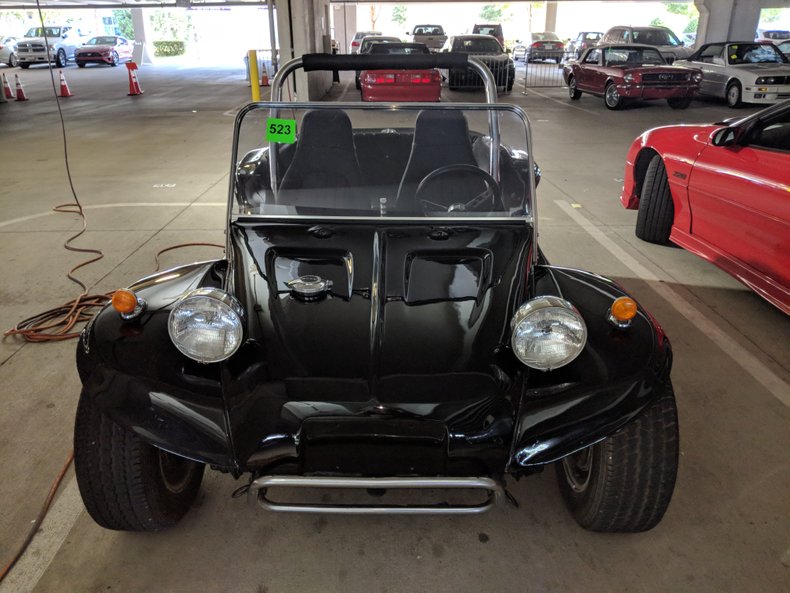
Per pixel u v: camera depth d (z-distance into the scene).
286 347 2.03
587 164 8.32
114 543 2.27
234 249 2.47
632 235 5.47
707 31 23.03
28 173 7.90
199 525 2.35
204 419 1.86
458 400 1.89
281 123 2.66
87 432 2.00
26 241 5.33
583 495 2.21
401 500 2.44
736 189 3.93
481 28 26.66
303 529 2.33
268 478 1.86
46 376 3.33
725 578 2.13
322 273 2.31
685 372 3.34
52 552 2.23
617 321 2.07
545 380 1.93
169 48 43.78
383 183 2.74
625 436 1.99
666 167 4.72
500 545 2.27
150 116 13.01
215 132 10.91
